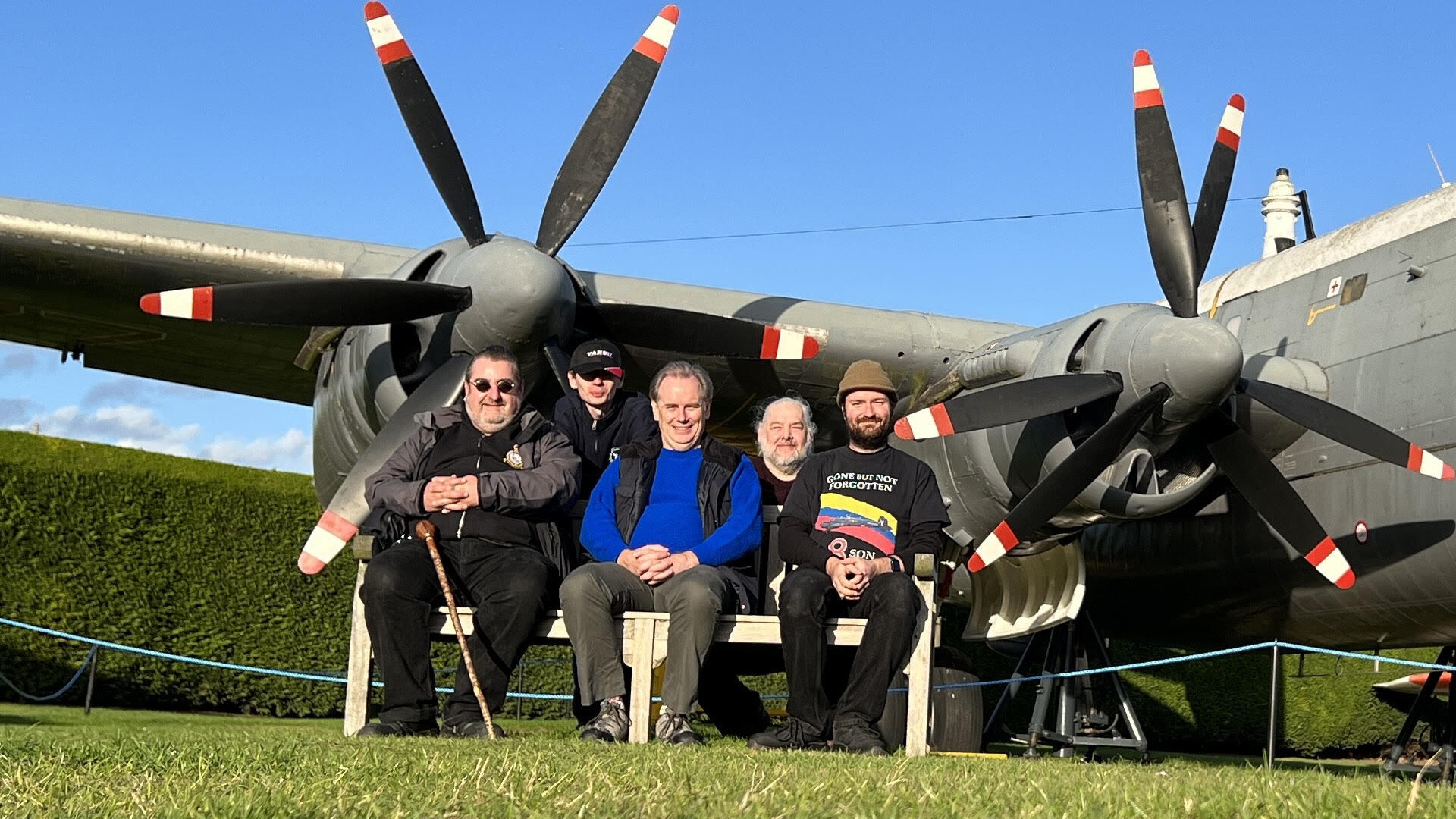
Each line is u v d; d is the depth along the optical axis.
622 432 5.33
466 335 5.88
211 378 9.05
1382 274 7.14
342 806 2.03
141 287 7.43
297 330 7.81
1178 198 6.61
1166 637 8.76
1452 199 6.86
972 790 2.49
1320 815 2.15
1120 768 3.73
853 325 7.89
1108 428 6.26
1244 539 7.48
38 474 9.61
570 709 11.68
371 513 5.71
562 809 2.04
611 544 4.51
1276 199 11.41
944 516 4.62
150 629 9.94
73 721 7.88
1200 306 8.69
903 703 5.77
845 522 4.57
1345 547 7.01
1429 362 6.65
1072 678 7.45
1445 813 2.18
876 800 2.25
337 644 10.79
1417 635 7.14
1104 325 6.59
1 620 8.47
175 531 10.15
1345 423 6.49
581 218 6.49
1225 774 3.34
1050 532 6.91
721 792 2.26
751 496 4.59
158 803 2.05
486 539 4.37
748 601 4.49
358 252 7.32
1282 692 13.00
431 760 2.81
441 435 4.59
